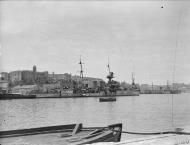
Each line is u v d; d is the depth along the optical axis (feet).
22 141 32.68
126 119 116.78
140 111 152.35
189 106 175.83
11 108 139.23
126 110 158.20
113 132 35.45
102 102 177.17
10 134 35.58
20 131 36.37
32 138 34.73
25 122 108.17
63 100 175.94
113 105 180.65
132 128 90.38
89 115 132.26
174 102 207.41
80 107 162.09
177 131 28.73
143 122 103.91
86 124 102.53
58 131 39.04
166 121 104.01
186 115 123.44
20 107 146.61
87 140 30.73
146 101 222.48
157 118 117.08
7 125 99.09
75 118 120.78
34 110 145.48
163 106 182.09
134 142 23.57
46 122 108.27
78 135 36.32
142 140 24.49
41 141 32.63
